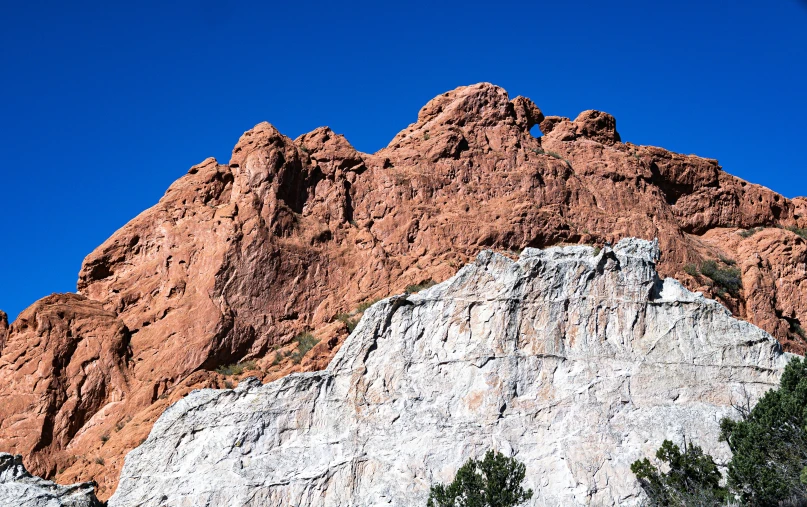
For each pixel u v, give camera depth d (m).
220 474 40.31
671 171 60.81
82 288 51.44
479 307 42.88
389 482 39.50
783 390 39.00
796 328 54.53
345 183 55.12
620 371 41.62
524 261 43.56
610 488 38.94
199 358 46.94
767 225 61.44
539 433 40.31
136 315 49.31
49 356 46.56
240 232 50.62
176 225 52.16
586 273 43.41
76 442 45.06
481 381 41.38
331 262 51.44
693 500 36.50
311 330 49.19
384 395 41.50
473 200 55.19
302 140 56.66
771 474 36.12
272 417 41.47
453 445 40.09
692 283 53.06
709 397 41.19
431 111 61.16
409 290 49.72
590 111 62.00
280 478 39.97
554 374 41.56
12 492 39.44
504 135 58.62
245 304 49.06
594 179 57.91
